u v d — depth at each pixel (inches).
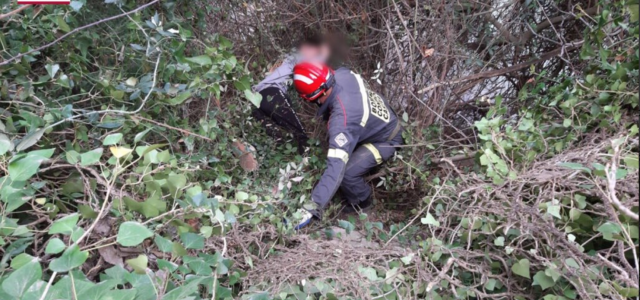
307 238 62.0
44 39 52.8
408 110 92.1
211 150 69.5
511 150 55.8
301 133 96.9
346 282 47.5
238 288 50.9
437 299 45.6
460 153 82.7
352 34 91.9
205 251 49.0
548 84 90.0
